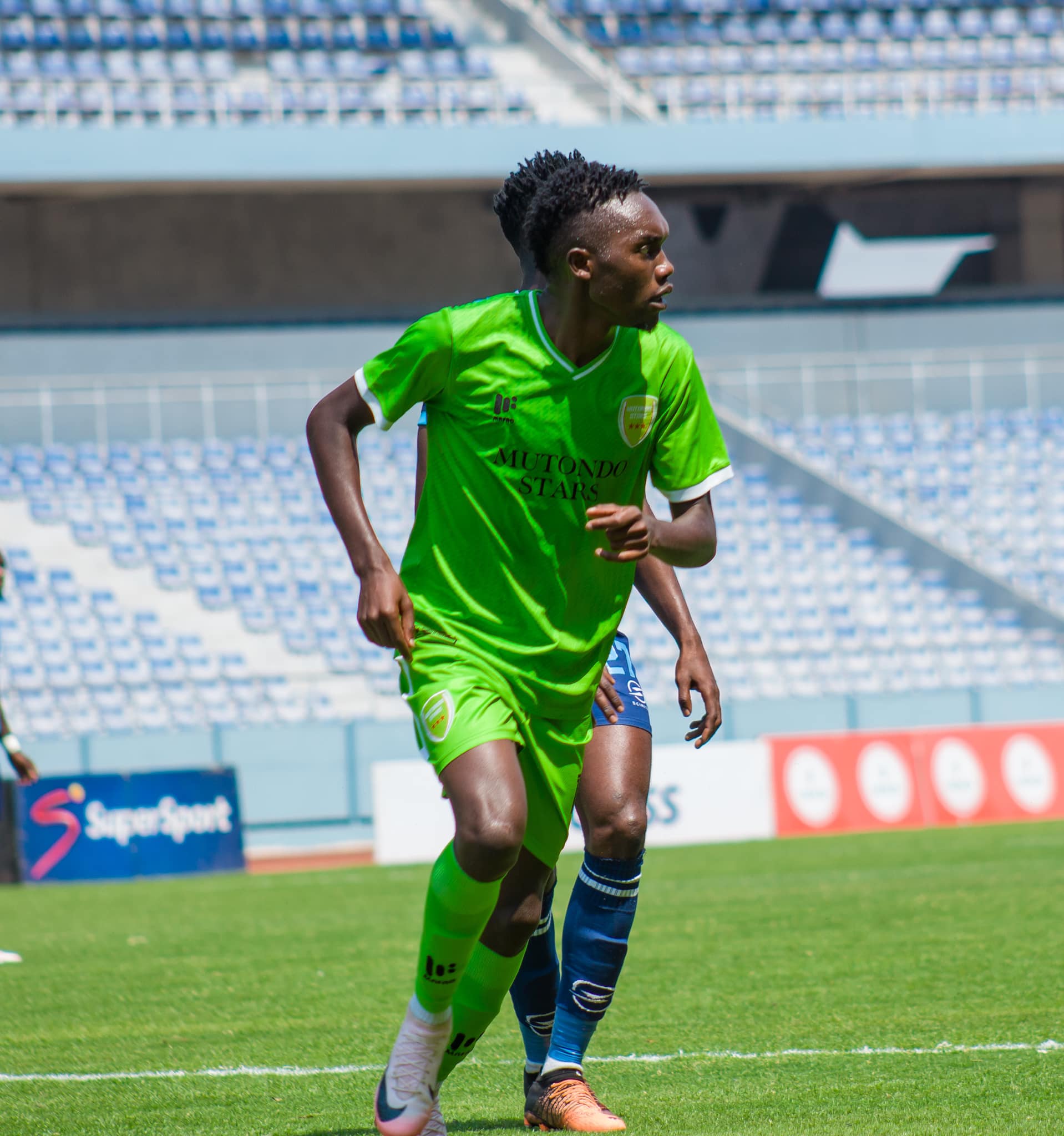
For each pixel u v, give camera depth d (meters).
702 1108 12.89
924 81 86.94
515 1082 14.89
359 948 27.02
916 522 75.50
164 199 85.12
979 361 80.12
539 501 10.92
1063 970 20.59
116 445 73.50
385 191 77.81
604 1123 12.13
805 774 51.66
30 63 80.06
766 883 36.16
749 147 77.38
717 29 87.81
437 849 49.19
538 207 10.56
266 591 69.31
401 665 11.27
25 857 46.28
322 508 72.31
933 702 61.66
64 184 73.19
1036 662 70.88
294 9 84.19
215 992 22.12
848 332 79.94
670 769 50.22
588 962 12.55
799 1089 13.58
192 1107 13.71
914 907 29.39
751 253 90.94
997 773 53.62
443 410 11.06
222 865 48.53
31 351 73.88
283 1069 15.64
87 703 64.25
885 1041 15.96
